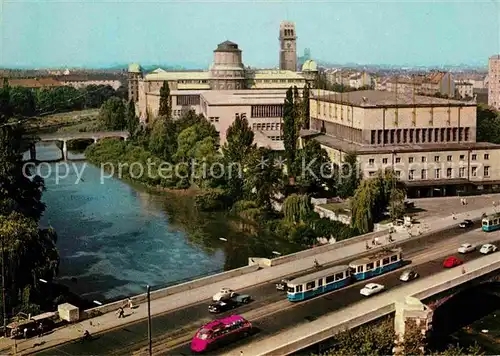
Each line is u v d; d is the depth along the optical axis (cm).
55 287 14300
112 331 10719
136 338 10419
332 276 12494
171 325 10925
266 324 10875
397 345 9925
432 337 11569
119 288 15175
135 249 18362
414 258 14700
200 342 9825
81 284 15438
